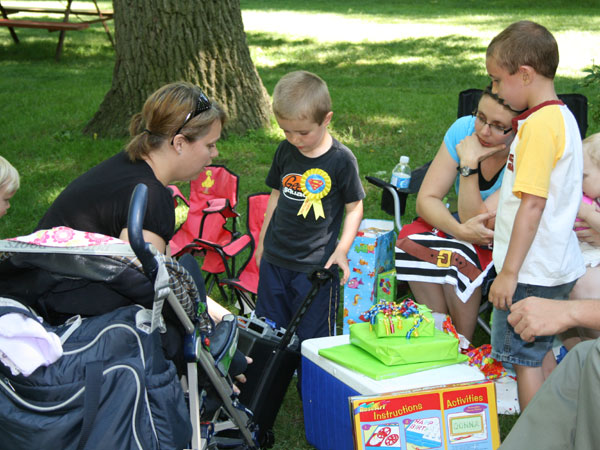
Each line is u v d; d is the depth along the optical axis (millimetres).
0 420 1941
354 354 2820
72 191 2391
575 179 2668
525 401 2832
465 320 3490
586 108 3883
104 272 2070
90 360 1949
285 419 3242
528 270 2729
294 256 3260
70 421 1902
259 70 12789
